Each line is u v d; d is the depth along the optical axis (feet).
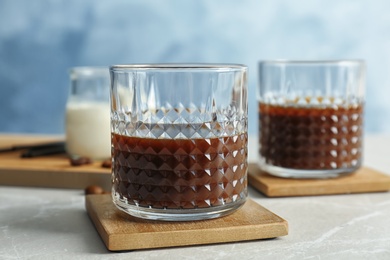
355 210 1.72
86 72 2.25
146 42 4.55
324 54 4.68
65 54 4.53
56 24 4.50
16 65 4.54
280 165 1.95
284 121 1.94
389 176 1.97
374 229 1.56
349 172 1.96
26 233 1.54
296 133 1.93
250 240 1.49
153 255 1.40
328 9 4.64
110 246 1.40
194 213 1.49
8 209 1.74
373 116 4.81
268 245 1.45
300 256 1.39
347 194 1.90
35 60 4.53
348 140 1.95
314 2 4.62
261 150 2.02
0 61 4.52
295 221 1.62
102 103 2.27
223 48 4.60
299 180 1.92
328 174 1.94
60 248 1.44
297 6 4.61
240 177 1.54
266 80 1.99
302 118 1.92
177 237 1.43
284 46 4.64
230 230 1.46
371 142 2.75
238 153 1.53
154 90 1.49
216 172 1.49
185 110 1.49
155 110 1.49
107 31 4.52
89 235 1.53
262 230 1.47
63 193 1.92
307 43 4.65
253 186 1.99
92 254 1.40
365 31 4.69
